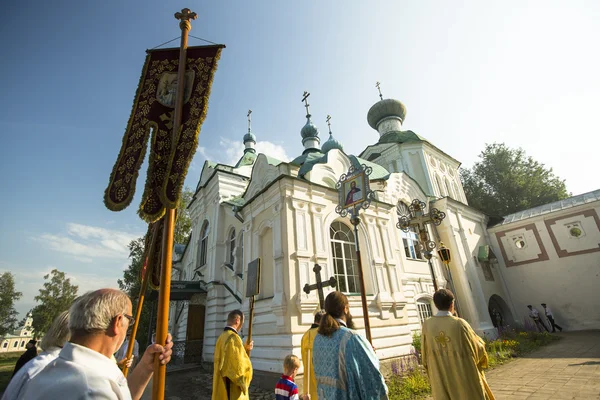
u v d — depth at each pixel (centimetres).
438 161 2462
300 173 1376
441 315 406
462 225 1961
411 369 953
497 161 3244
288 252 1030
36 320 4634
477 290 1791
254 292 561
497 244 2148
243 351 447
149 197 280
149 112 318
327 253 1120
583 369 825
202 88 315
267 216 1206
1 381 1452
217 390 434
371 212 1330
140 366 224
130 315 206
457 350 372
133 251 2588
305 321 973
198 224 2045
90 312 181
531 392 677
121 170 297
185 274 2216
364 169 743
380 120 2708
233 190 1844
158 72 335
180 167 280
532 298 1955
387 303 1157
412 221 857
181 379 1199
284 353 929
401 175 1742
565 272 1861
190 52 339
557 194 2947
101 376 158
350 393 253
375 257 1242
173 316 1969
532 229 2025
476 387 357
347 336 273
